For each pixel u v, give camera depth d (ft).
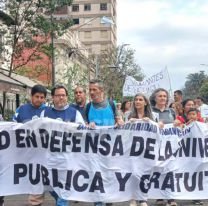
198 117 29.94
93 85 24.20
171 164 23.93
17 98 80.64
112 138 22.99
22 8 80.53
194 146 24.36
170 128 23.97
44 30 77.77
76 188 22.70
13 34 82.23
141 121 23.20
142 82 64.28
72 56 181.47
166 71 61.41
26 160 22.62
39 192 22.65
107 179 22.91
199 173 24.44
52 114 22.88
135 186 23.18
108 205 24.57
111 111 24.56
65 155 22.65
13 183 22.54
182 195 24.08
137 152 23.21
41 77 138.51
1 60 91.45
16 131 22.54
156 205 26.94
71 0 77.41
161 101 26.96
